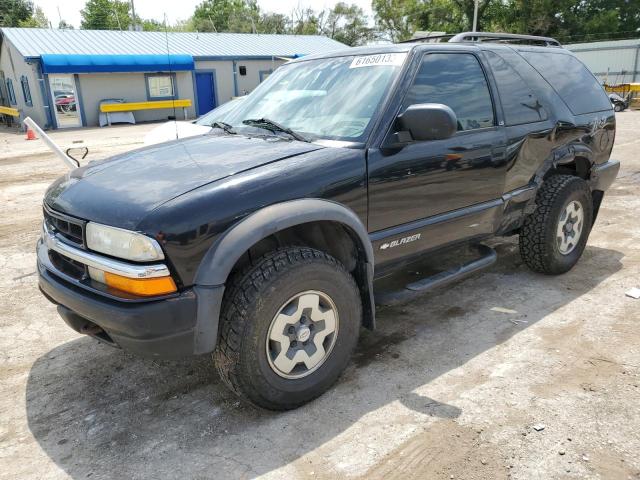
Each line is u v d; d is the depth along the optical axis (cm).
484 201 368
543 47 457
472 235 371
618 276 446
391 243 314
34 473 239
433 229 335
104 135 1898
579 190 431
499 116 374
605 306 389
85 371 324
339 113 323
